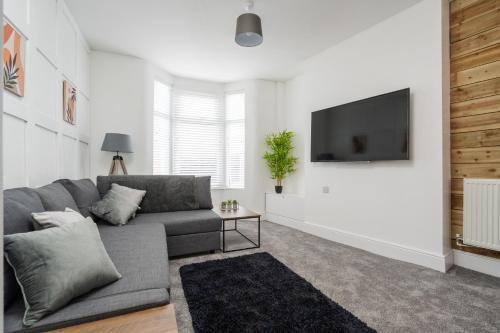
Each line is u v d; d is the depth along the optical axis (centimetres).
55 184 194
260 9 260
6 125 159
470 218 223
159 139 440
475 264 230
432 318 158
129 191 278
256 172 468
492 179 211
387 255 267
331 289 194
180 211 312
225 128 502
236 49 352
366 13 265
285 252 280
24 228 119
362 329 146
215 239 277
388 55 272
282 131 481
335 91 332
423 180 244
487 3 222
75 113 292
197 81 479
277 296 181
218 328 146
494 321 155
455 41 241
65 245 110
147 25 295
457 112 240
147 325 93
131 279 127
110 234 204
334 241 324
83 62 325
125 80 373
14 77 163
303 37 314
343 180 320
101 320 96
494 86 218
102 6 260
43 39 208
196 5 256
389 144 262
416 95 249
